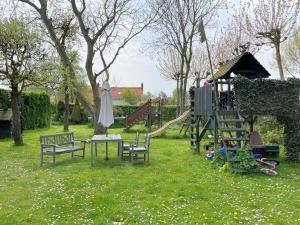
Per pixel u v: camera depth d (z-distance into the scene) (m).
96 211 6.59
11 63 16.53
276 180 9.09
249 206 6.84
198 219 6.09
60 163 12.09
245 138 10.93
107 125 13.32
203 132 14.24
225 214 6.34
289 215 6.26
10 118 21.31
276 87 11.16
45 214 6.47
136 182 8.88
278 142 15.84
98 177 9.52
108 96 13.62
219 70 14.06
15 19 17.11
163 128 19.58
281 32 18.84
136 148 12.40
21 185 8.80
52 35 20.64
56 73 18.34
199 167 11.04
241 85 11.05
